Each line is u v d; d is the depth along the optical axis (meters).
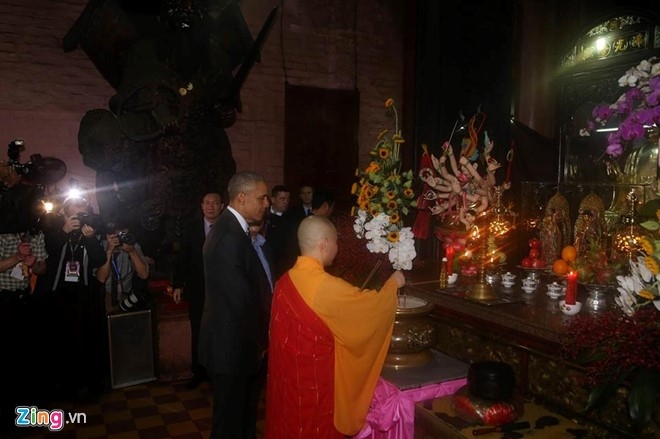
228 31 5.40
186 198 4.92
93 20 4.82
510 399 2.46
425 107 6.77
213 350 2.92
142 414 3.95
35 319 3.98
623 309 2.29
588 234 3.66
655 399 2.05
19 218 3.77
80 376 4.13
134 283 4.56
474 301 3.09
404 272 4.17
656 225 2.30
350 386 2.57
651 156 4.98
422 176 3.76
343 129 6.60
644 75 2.68
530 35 7.46
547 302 3.13
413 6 6.85
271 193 5.94
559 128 6.21
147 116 4.75
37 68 5.02
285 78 6.26
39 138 5.04
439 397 2.70
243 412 2.99
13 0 4.91
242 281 2.91
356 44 6.68
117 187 4.76
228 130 5.97
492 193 3.71
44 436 3.58
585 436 2.30
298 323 2.56
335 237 2.75
